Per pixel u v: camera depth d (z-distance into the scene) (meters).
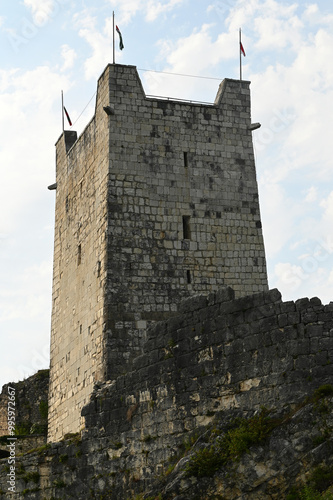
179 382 34.06
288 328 31.22
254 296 32.38
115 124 46.47
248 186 47.69
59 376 49.56
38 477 39.44
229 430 31.22
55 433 49.22
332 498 27.75
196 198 46.69
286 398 30.70
